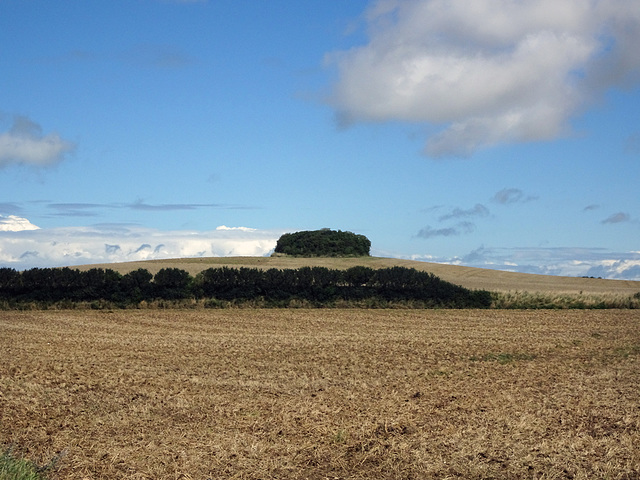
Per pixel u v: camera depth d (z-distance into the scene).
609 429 13.44
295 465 11.20
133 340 29.73
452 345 28.62
